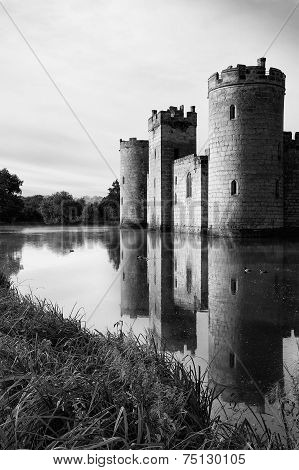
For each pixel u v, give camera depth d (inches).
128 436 195.6
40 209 3179.1
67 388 218.8
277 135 1371.8
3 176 3029.0
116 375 253.1
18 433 180.2
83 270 771.4
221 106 1374.3
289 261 813.2
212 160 1421.0
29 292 567.5
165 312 460.1
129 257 952.3
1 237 1649.9
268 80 1339.8
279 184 1389.0
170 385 249.3
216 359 321.1
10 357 256.2
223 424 207.9
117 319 437.4
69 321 371.9
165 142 1915.6
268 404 251.8
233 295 530.3
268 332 383.6
